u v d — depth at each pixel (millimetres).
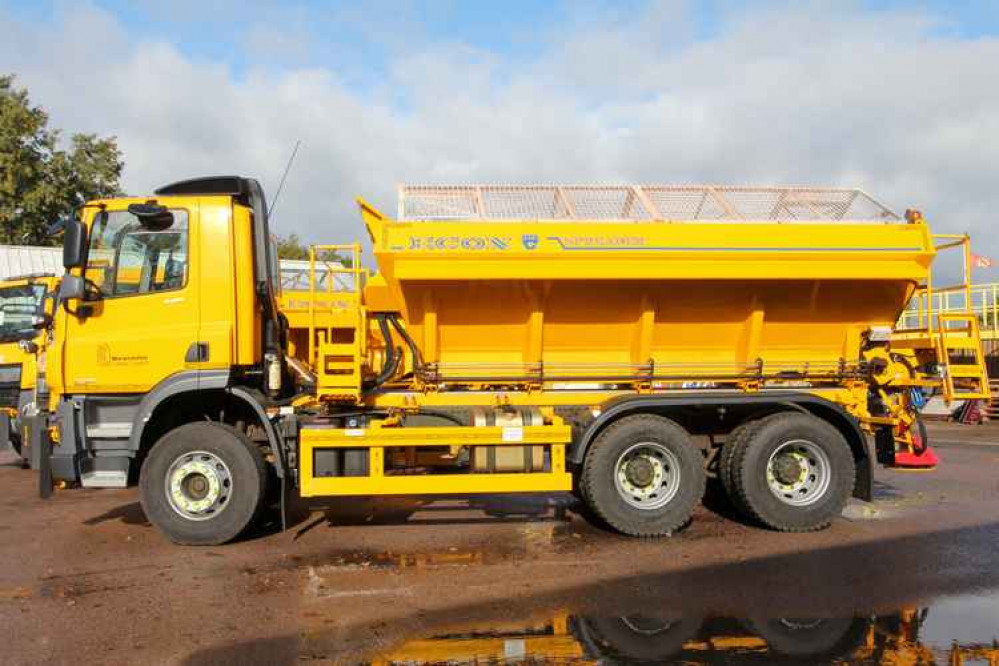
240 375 6461
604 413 6305
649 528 6207
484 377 6766
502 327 6707
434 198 6594
